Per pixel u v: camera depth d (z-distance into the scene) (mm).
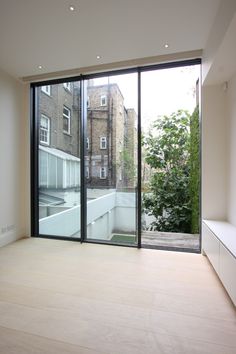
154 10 2592
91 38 3113
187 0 2445
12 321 1960
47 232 4621
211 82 3416
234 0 2029
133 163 3984
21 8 2541
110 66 3822
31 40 3154
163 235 4066
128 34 3027
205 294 2406
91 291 2465
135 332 1829
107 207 4172
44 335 1793
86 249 3844
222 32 2406
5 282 2668
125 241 4078
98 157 4199
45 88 4516
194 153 3834
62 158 4438
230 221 3275
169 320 1979
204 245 3412
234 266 2078
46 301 2268
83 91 4180
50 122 4512
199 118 3734
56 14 2645
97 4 2500
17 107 4367
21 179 4527
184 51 3453
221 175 3482
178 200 3969
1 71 3988
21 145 4496
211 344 1704
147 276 2826
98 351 1630
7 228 4152
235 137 3062
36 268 3062
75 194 4355
